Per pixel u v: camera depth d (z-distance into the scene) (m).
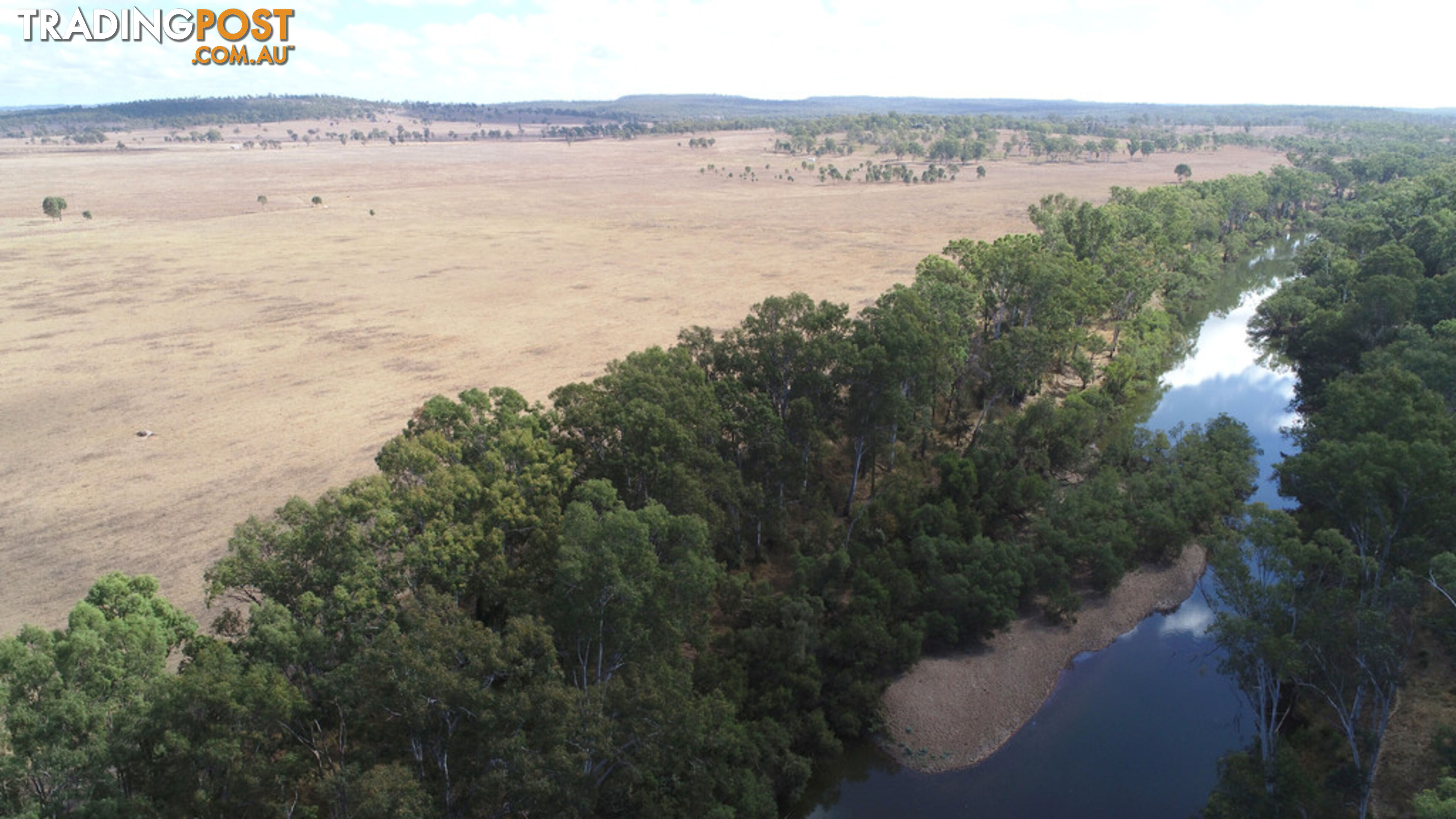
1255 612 48.25
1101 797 51.75
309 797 42.34
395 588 46.97
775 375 74.88
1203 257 171.88
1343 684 47.50
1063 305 105.50
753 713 55.31
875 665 60.53
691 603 49.28
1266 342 136.25
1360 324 103.31
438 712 39.28
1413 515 54.09
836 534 73.88
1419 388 68.50
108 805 33.16
